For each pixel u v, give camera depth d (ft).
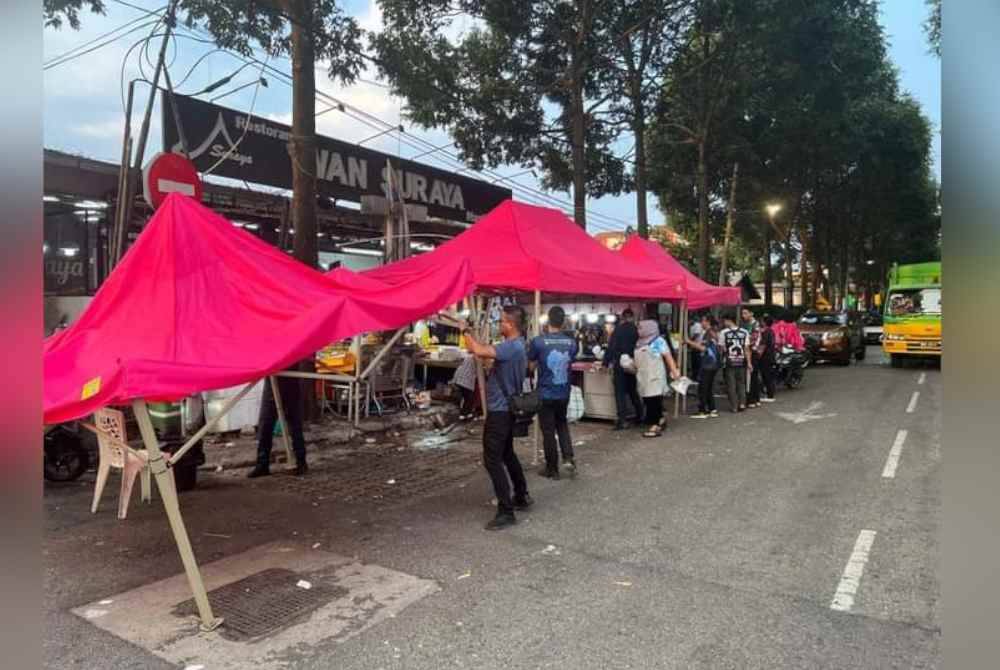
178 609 13.61
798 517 19.27
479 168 56.08
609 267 32.68
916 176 107.86
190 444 13.43
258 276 15.97
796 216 97.60
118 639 12.41
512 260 27.50
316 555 16.60
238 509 20.57
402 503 21.24
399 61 41.55
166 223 15.38
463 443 30.76
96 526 18.89
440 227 54.08
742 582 14.74
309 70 31.68
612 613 13.29
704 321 39.06
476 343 18.67
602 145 61.05
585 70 54.08
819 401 43.91
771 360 44.75
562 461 26.55
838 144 74.59
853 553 16.38
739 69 61.67
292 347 13.94
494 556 16.43
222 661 11.63
